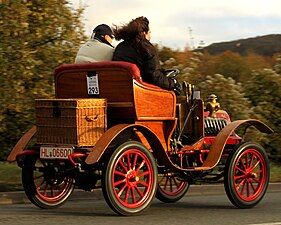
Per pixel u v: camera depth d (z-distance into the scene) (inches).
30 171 367.2
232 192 374.9
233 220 335.3
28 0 437.1
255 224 322.7
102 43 376.5
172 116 363.3
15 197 401.7
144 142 360.2
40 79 457.7
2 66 421.4
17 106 439.5
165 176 383.9
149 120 353.7
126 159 345.7
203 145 383.6
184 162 379.6
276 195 443.2
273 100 637.3
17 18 420.8
